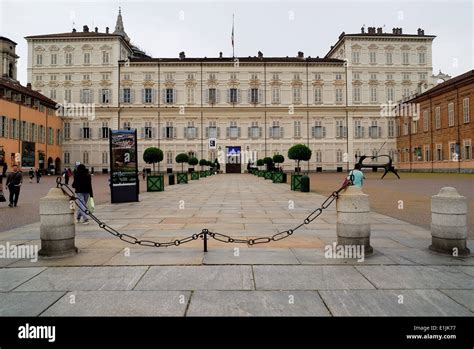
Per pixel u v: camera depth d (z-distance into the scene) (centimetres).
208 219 1086
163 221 1048
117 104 6569
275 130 6725
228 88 6694
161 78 6644
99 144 6556
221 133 6694
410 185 2634
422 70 6669
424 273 539
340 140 6712
